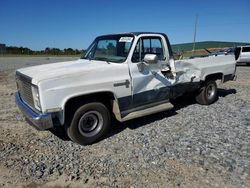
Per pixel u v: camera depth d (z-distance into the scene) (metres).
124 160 4.19
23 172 3.86
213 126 5.70
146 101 5.62
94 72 4.71
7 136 5.25
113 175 3.75
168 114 6.64
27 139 5.10
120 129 5.61
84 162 4.15
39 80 4.24
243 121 6.02
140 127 5.71
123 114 5.27
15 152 4.52
